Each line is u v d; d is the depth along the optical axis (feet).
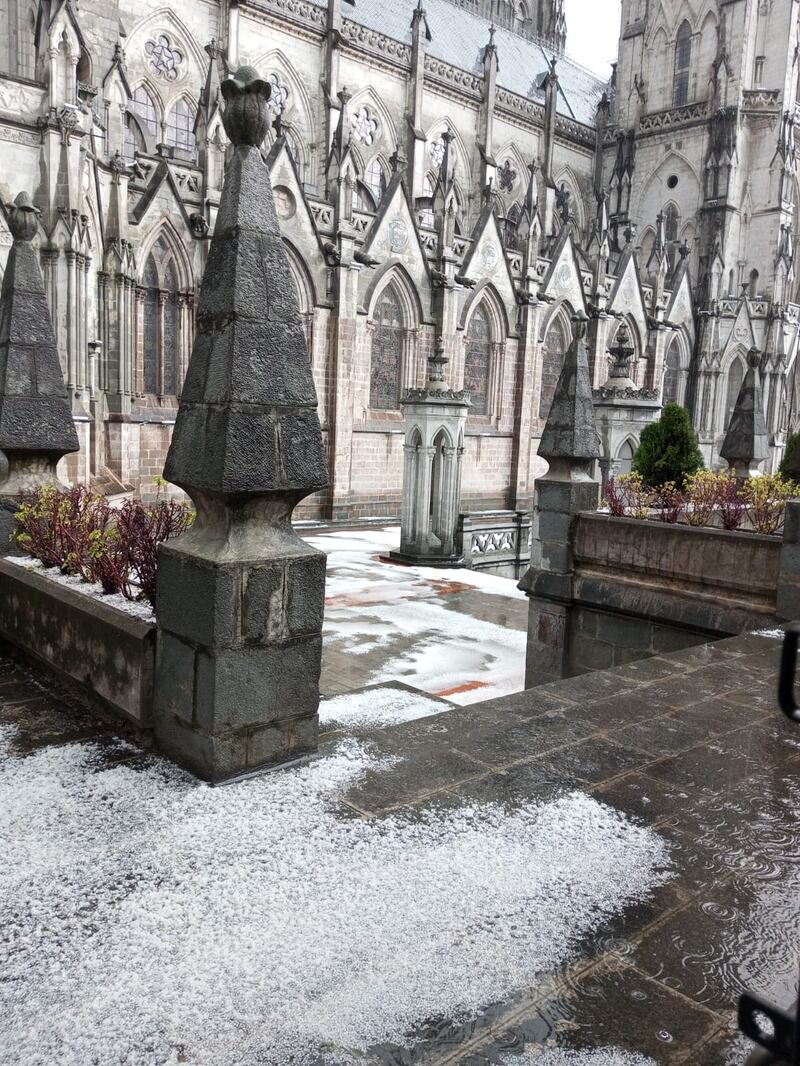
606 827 15.11
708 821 15.48
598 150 197.36
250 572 16.28
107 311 90.38
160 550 17.30
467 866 13.57
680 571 34.86
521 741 19.27
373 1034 9.80
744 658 26.86
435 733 19.70
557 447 38.78
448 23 181.16
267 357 16.29
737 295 179.73
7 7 98.63
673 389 172.65
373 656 43.65
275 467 16.34
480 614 54.54
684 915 12.47
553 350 147.43
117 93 97.30
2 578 24.86
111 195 90.22
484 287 130.41
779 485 43.98
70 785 16.33
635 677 24.66
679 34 185.98
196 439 16.48
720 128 176.86
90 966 10.85
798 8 175.22
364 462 116.88
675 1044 9.80
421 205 137.59
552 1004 10.44
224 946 11.32
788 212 178.09
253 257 16.20
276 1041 9.63
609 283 155.02
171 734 17.56
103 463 91.25
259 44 132.67
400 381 122.31
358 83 145.28
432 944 11.54
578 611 38.93
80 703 21.26
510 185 176.65
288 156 103.19
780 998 10.57
